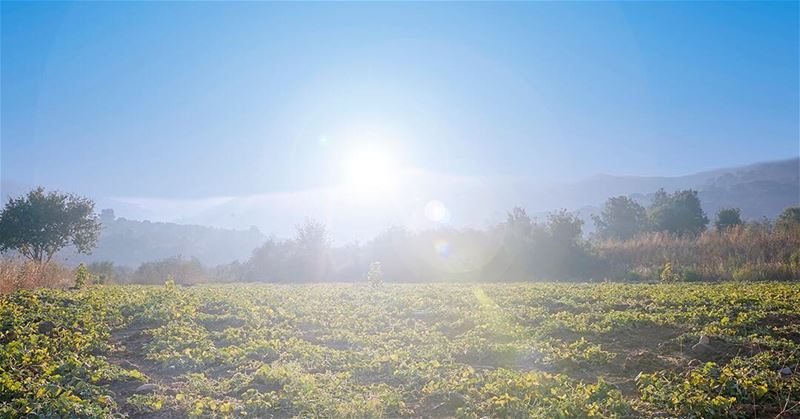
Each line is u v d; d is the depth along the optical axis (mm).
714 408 6375
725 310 11445
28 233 31969
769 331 9586
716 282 21578
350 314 13703
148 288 20891
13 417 6102
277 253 40938
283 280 37688
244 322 12102
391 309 14586
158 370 8602
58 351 8859
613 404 6664
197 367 8703
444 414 6996
